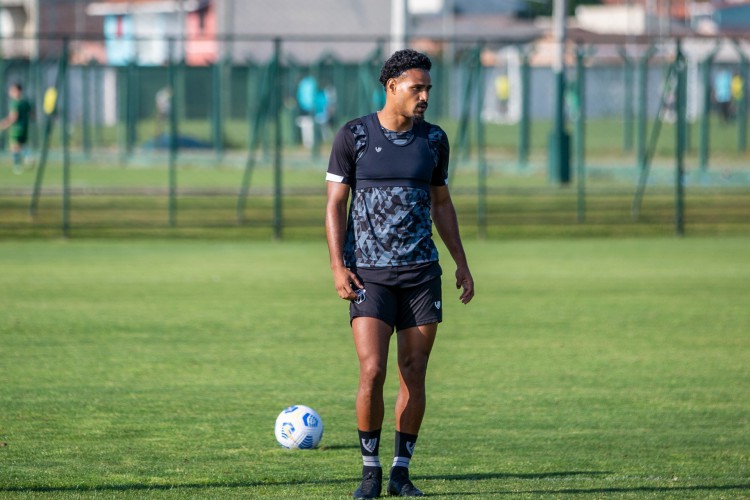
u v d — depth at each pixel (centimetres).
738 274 4697
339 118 11038
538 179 9331
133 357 2919
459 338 3266
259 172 9819
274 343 3139
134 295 4003
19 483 1770
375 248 1677
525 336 3297
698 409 2408
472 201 7812
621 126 14675
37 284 4244
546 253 5425
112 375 2695
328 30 14800
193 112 14012
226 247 5562
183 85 13675
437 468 1914
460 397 2514
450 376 2744
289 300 3931
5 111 10394
